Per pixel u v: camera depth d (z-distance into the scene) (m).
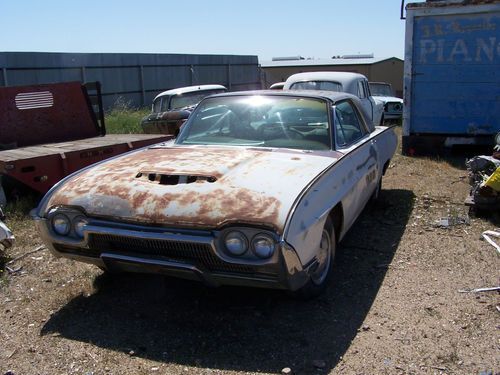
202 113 4.87
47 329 3.50
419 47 9.26
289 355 3.12
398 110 15.22
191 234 3.15
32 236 5.37
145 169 3.67
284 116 4.54
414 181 7.45
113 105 23.27
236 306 3.75
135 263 3.34
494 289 3.86
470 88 9.10
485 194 5.38
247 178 3.43
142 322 3.57
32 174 6.39
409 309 3.61
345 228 4.14
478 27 8.85
